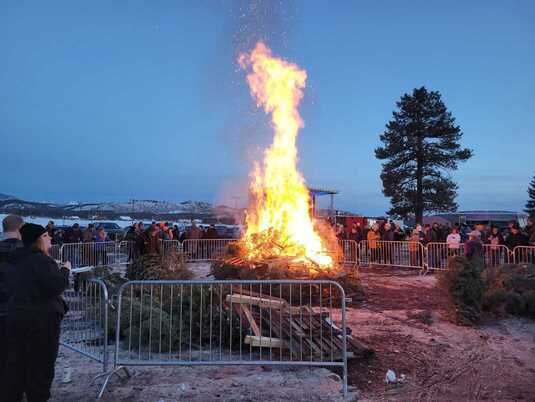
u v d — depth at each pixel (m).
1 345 4.47
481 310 8.95
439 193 45.25
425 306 10.02
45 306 4.25
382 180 47.22
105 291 5.56
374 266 17.53
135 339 6.63
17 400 4.20
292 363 5.41
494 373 6.20
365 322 8.56
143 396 4.93
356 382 5.70
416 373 6.08
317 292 10.21
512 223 15.79
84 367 5.92
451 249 15.52
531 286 9.77
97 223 36.25
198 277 13.56
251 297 6.80
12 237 4.85
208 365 5.68
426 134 45.97
